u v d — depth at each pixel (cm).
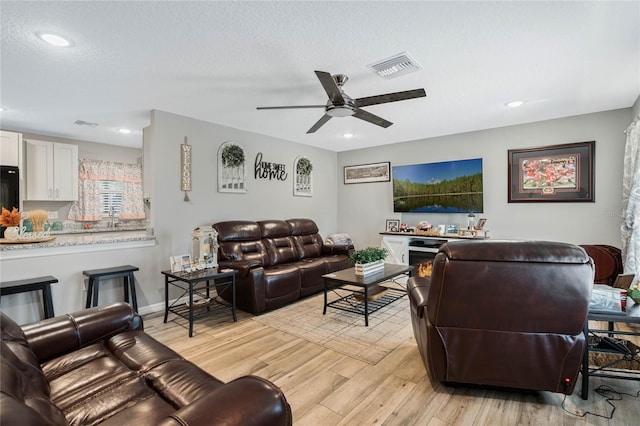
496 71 276
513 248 171
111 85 299
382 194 598
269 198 521
